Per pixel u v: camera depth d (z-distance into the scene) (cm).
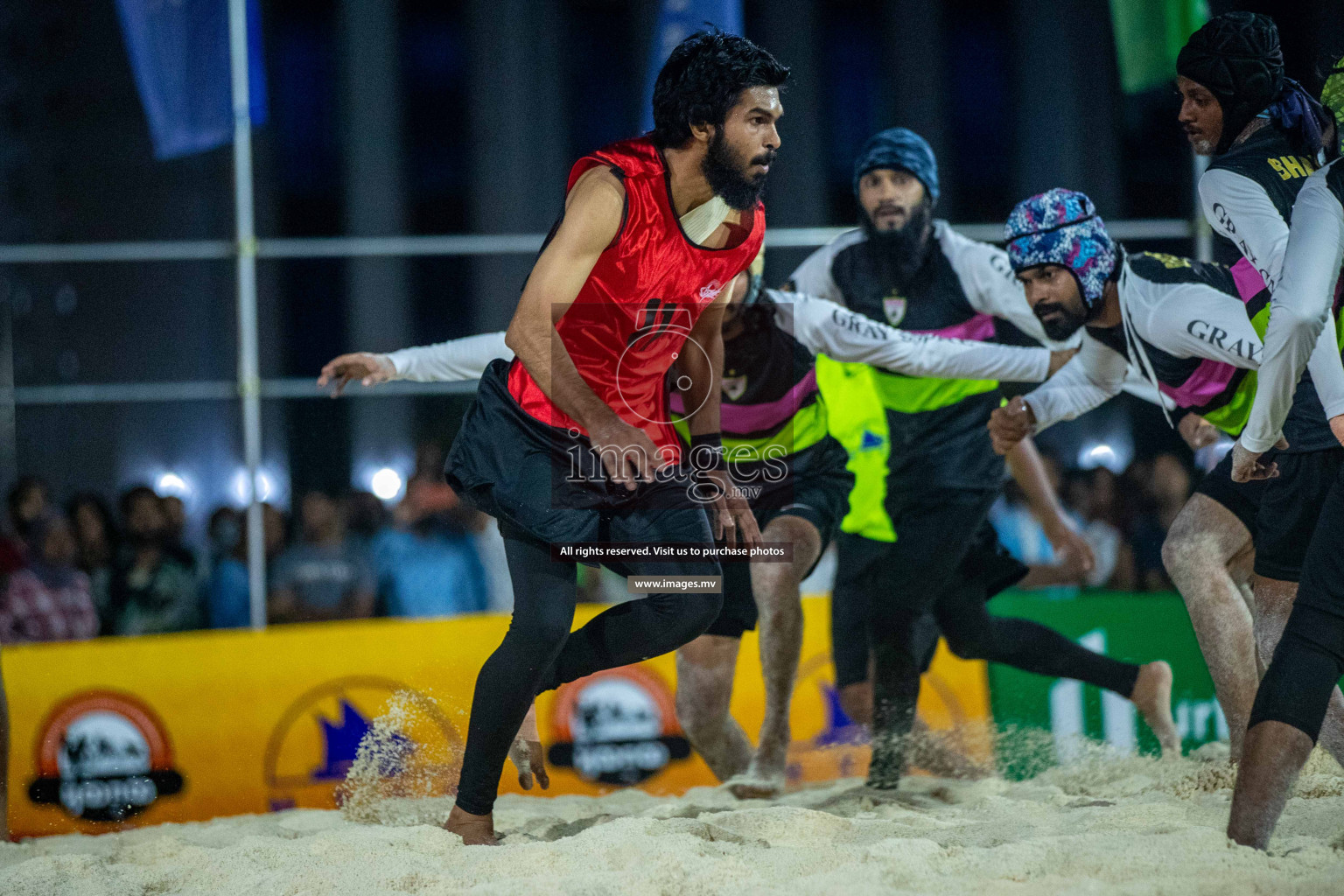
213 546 1542
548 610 661
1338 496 592
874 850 609
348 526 1557
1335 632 583
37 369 2717
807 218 3422
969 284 1060
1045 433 2164
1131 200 3203
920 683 1204
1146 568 1428
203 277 3020
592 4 3506
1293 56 1348
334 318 3256
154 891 623
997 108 3481
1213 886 515
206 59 1342
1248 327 769
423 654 1245
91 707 1206
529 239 1361
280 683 1230
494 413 686
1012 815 743
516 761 725
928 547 1064
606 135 3519
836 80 3475
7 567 1378
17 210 2836
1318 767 780
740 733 1026
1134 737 1199
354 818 859
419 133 3481
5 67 2861
